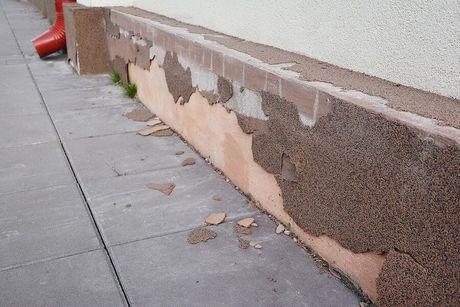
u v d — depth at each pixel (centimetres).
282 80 262
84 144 430
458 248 174
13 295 232
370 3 249
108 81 655
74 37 673
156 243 277
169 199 330
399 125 189
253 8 362
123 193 338
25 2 1892
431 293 189
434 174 177
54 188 345
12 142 434
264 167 300
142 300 229
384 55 246
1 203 322
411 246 195
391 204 201
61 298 230
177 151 414
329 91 228
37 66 747
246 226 294
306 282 244
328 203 244
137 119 498
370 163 208
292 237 284
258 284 242
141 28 505
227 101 334
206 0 438
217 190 344
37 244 275
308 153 251
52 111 525
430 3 215
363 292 232
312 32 300
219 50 335
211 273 251
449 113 195
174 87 434
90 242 278
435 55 217
